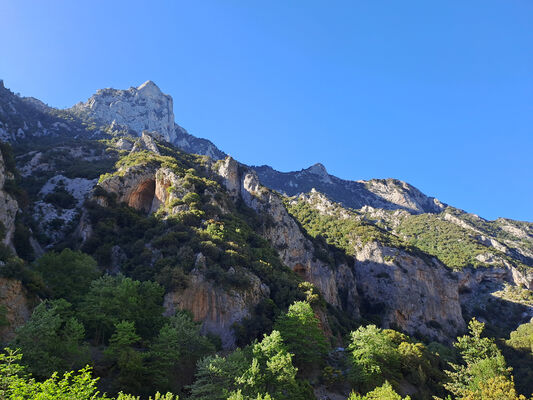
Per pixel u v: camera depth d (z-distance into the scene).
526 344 96.50
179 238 76.31
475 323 52.34
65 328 43.75
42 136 170.00
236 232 85.00
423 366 67.88
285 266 87.94
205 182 100.94
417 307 119.19
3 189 73.00
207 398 38.44
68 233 86.81
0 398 25.36
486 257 163.88
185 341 50.38
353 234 140.88
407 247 134.25
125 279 57.06
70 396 25.61
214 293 65.00
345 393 55.47
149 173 105.44
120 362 41.91
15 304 48.16
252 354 49.78
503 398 38.34
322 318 73.06
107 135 193.75
